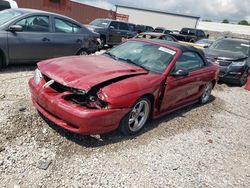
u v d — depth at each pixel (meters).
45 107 3.61
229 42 10.34
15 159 3.10
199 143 4.30
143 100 3.99
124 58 4.74
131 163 3.40
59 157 3.27
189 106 6.07
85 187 2.85
